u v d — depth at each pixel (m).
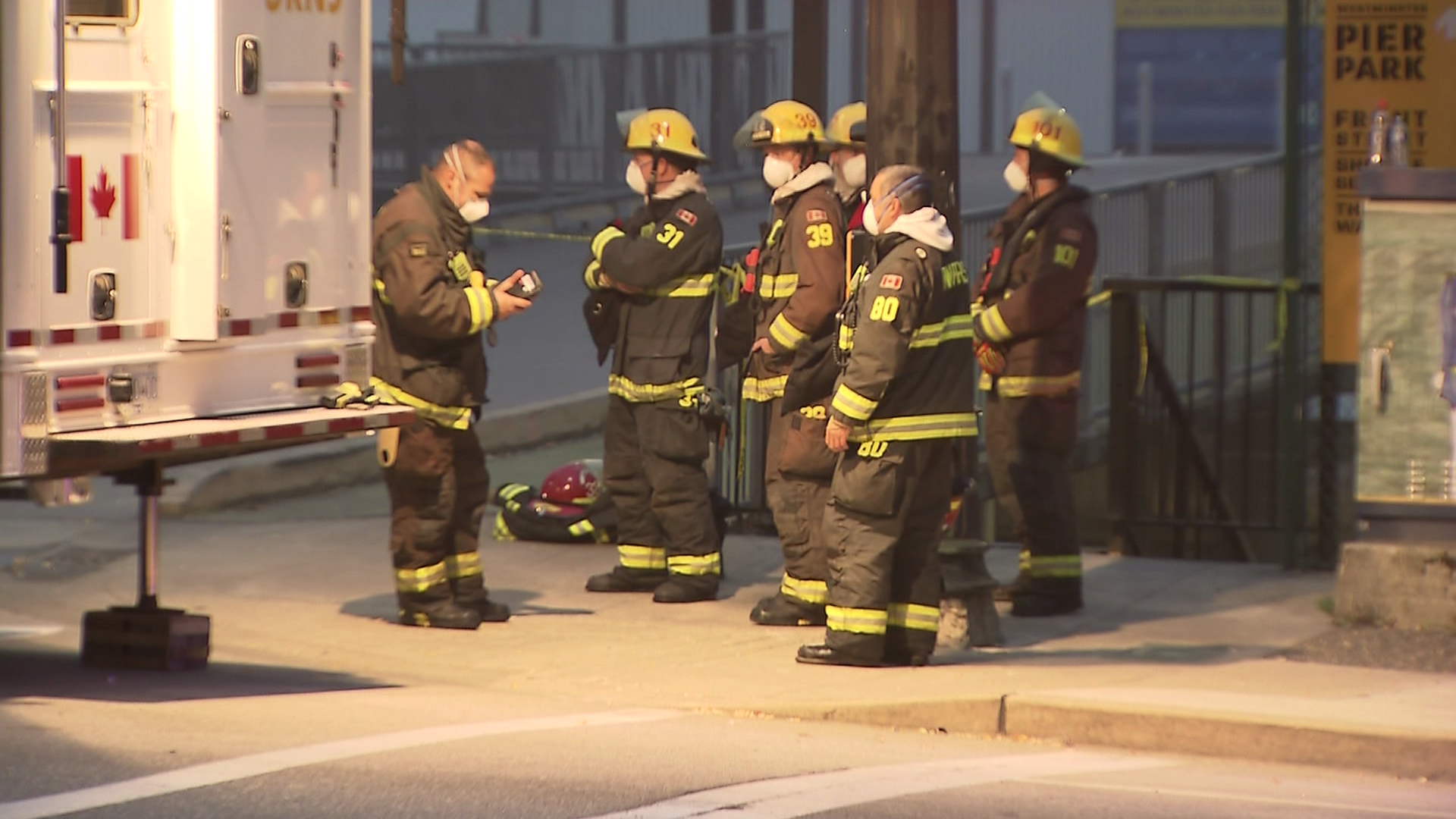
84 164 29.22
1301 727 29.20
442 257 35.62
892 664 34.34
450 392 36.44
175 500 49.34
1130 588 42.19
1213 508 49.94
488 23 103.00
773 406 38.06
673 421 39.62
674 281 39.19
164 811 23.53
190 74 30.62
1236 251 77.19
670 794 25.22
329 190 33.50
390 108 89.06
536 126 91.25
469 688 33.09
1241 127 124.50
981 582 36.47
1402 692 31.84
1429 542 37.09
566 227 88.19
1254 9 123.06
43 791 24.27
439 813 23.86
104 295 29.64
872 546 33.66
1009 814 24.97
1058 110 40.28
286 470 52.28
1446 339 36.78
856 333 32.44
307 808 23.86
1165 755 29.72
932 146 34.75
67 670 33.28
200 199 30.64
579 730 29.16
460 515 37.97
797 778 26.47
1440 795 27.42
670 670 34.06
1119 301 46.62
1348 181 43.03
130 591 41.28
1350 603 37.62
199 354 31.20
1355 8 42.47
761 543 46.66
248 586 41.69
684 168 39.38
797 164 37.16
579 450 58.22
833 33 98.81
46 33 28.39
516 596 40.75
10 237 28.20
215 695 31.22
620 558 42.81
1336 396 43.88
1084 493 58.78
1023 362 39.56
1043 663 34.72
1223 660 35.03
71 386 29.22
